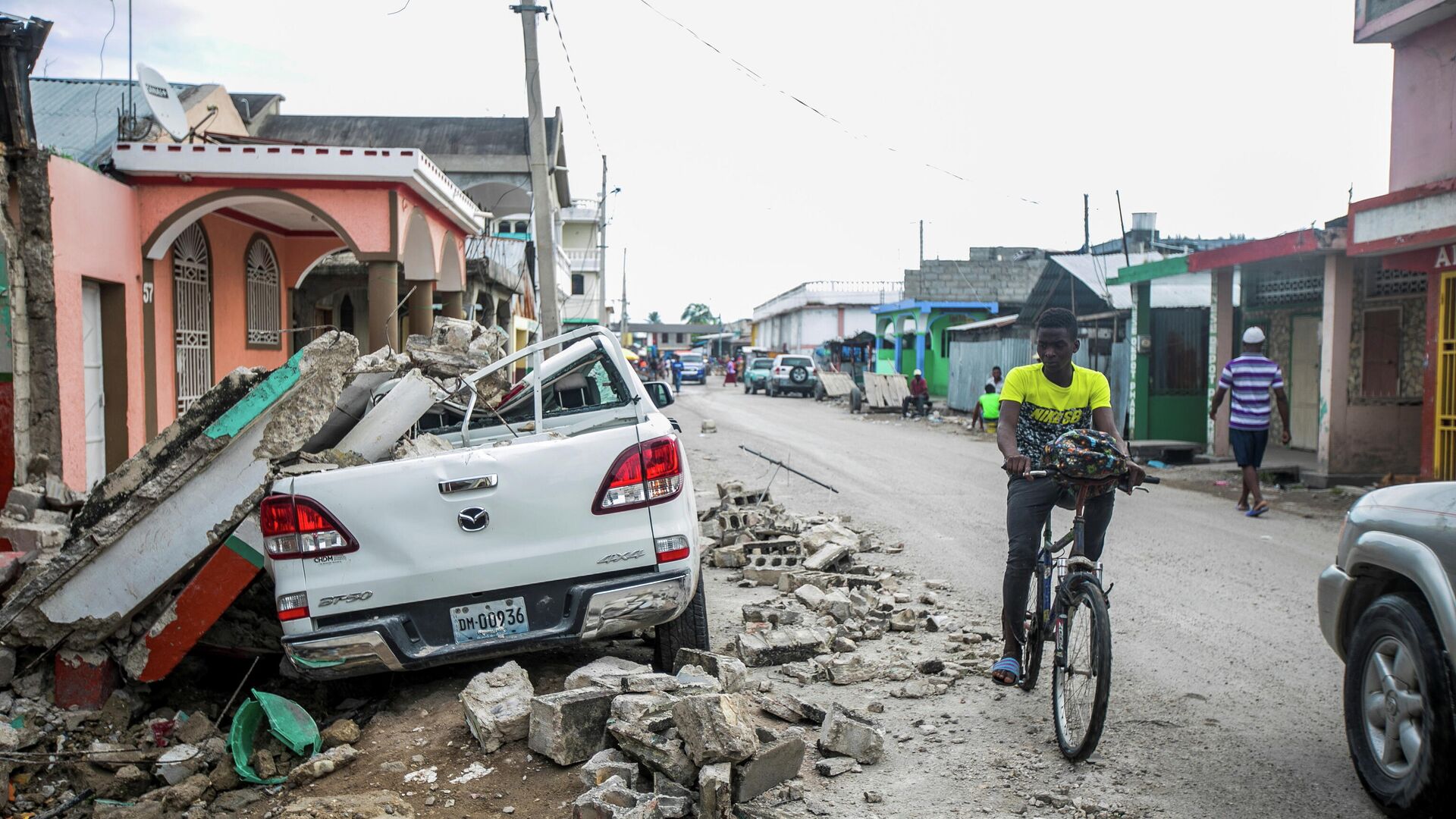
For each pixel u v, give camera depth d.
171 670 4.99
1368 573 4.12
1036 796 3.80
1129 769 4.07
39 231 9.11
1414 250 12.02
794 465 15.77
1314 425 17.19
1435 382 11.83
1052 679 4.80
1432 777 3.37
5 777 4.29
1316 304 16.81
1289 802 3.78
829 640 5.77
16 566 5.55
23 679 4.95
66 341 9.50
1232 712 4.73
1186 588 7.32
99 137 12.30
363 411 5.50
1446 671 3.39
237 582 4.96
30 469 8.85
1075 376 4.83
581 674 4.41
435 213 14.73
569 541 4.54
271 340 15.65
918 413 28.72
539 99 13.95
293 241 16.20
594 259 58.81
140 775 4.43
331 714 4.95
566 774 3.94
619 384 6.20
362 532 4.39
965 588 7.36
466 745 4.24
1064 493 4.71
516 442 5.31
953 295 38.75
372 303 12.43
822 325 58.16
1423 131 12.02
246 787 4.19
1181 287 18.72
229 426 4.85
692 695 3.73
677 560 4.65
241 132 18.83
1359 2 12.51
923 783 3.94
